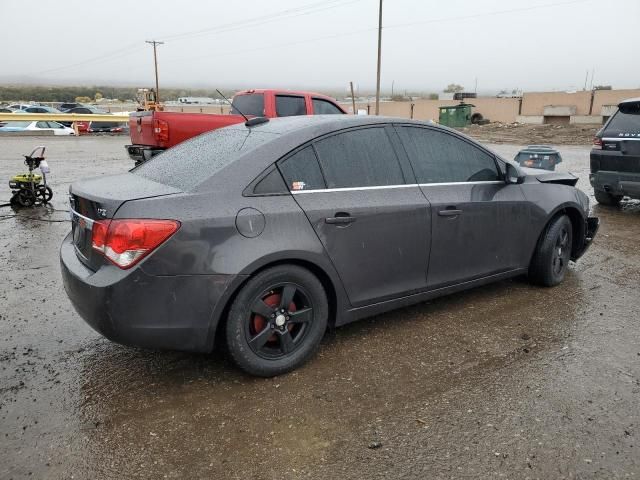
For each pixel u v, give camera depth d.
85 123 30.67
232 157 3.14
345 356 3.43
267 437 2.59
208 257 2.82
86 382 3.11
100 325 2.78
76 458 2.44
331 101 10.24
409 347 3.56
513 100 51.28
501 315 4.09
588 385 3.06
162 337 2.81
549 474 2.33
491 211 4.08
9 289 4.62
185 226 2.77
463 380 3.12
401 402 2.89
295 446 2.53
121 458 2.44
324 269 3.22
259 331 3.10
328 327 3.82
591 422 2.70
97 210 2.84
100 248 2.79
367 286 3.48
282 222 3.04
